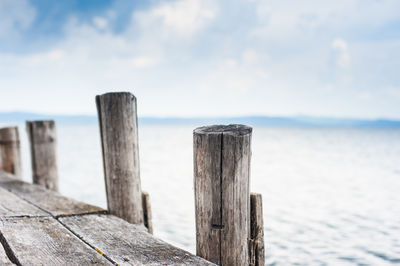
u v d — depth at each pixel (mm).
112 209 3227
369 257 5191
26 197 3936
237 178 2062
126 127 3104
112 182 3174
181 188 10695
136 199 3223
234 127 2213
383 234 6293
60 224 2826
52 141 5180
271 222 7094
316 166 18000
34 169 5043
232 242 2104
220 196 2096
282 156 24359
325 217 7500
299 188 11219
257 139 58312
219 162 2074
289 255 5242
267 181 12766
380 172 15617
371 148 35281
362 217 7516
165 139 54094
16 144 6375
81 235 2564
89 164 17375
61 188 10516
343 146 38719
